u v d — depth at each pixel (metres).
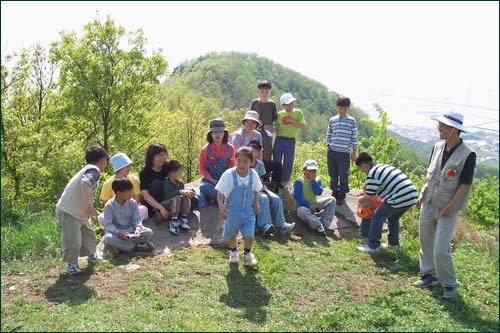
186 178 35.91
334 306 4.99
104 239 6.06
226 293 5.11
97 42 20.27
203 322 4.30
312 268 6.10
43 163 18.56
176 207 6.86
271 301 5.02
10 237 6.47
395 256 6.80
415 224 8.65
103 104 20.11
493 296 5.59
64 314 4.34
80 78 19.39
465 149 5.23
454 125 5.18
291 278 5.68
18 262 5.77
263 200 7.16
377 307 5.05
